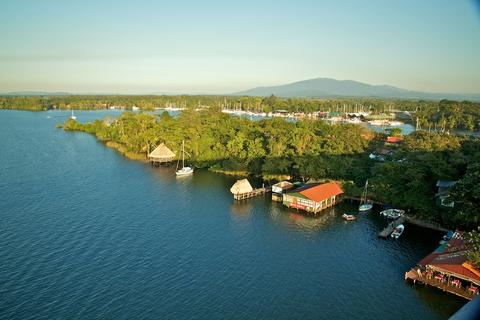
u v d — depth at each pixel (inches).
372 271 2038.6
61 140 6112.2
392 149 4645.7
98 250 2171.5
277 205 3085.6
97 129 6879.9
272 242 2374.5
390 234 2497.5
